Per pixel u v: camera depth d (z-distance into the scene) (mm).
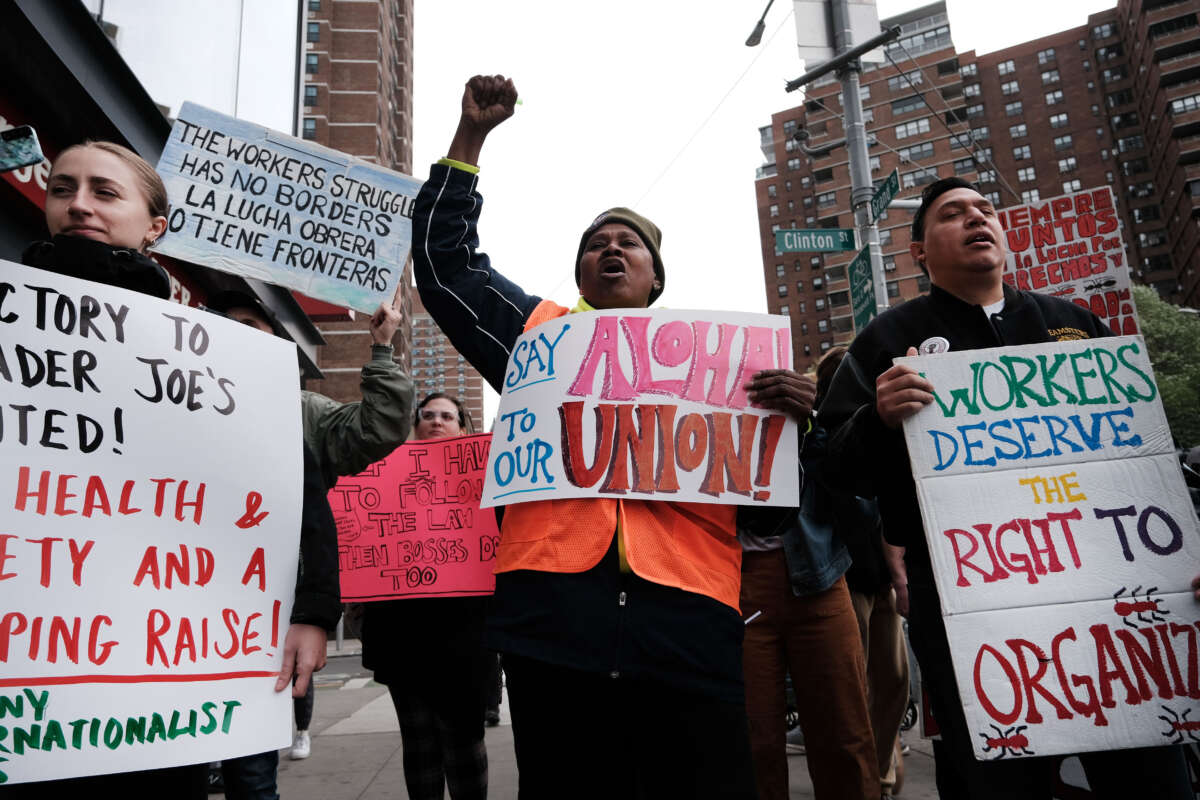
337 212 3607
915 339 2129
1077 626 1748
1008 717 1700
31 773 1271
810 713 2762
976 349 2068
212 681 1479
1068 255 4922
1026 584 1777
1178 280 78500
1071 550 1798
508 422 1987
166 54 7602
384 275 3600
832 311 81500
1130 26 77000
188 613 1479
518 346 2084
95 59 5488
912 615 1985
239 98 9336
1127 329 4758
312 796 4020
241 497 1598
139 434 1502
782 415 1930
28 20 4691
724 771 1629
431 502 3408
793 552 2750
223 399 1620
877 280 8555
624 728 1660
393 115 57625
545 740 1665
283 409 1706
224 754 1453
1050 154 86000
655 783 1640
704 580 1763
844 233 8852
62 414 1438
